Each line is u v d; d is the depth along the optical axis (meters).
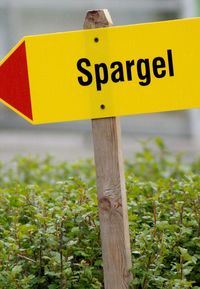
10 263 8.34
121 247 7.80
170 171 13.59
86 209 8.68
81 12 28.67
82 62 7.75
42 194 9.73
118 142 7.78
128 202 9.41
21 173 14.02
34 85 7.80
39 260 8.41
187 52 7.77
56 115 7.81
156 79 7.76
